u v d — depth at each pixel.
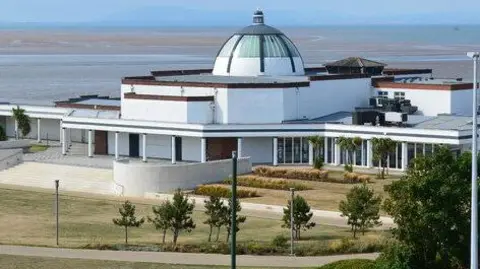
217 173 195.00
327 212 161.38
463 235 113.06
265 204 169.38
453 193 111.88
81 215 165.12
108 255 130.75
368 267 109.12
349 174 193.12
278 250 133.12
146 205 175.75
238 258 129.25
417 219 112.69
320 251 132.00
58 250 134.25
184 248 134.62
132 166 188.75
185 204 139.12
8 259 127.75
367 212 142.62
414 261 112.75
